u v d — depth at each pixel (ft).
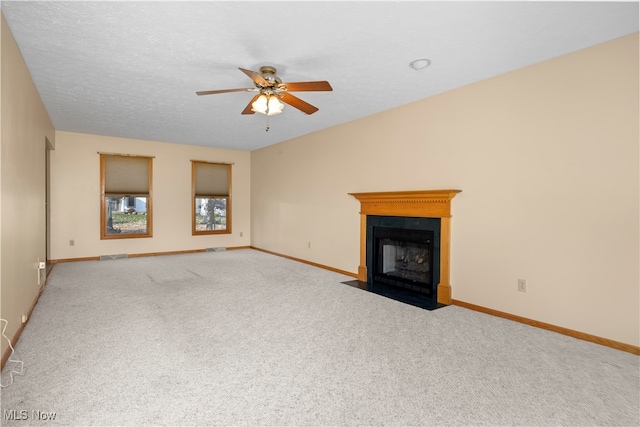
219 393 6.51
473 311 11.68
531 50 9.35
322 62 10.13
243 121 17.28
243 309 11.64
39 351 8.19
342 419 5.78
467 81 11.69
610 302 8.82
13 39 8.63
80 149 20.54
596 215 9.05
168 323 10.19
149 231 22.99
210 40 8.84
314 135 19.67
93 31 8.41
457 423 5.70
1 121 7.36
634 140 8.44
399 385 6.86
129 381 6.89
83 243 20.84
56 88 12.35
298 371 7.41
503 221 11.03
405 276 14.89
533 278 10.32
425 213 13.30
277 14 7.63
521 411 6.03
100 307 11.66
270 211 24.31
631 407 6.16
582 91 9.28
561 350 8.53
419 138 13.71
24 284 9.91
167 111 15.42
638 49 8.36
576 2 7.11
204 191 25.11
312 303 12.47
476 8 7.34
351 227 17.19
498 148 11.16
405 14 7.59
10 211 8.21
